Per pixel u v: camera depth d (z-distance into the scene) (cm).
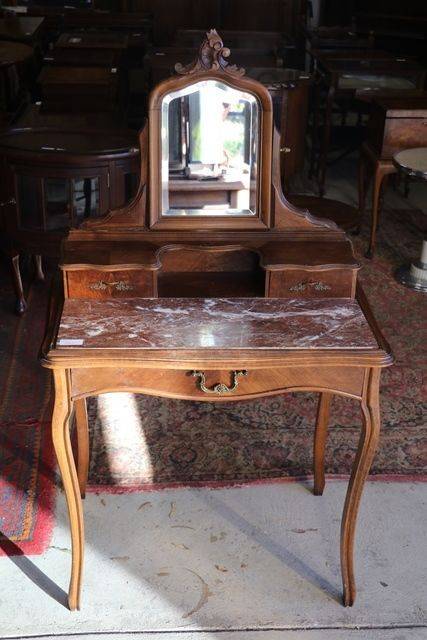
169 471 302
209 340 216
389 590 251
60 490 290
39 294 441
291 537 272
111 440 319
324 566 260
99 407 341
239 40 695
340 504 288
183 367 210
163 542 268
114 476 298
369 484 297
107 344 212
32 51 569
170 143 241
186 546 266
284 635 235
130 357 208
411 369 378
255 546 267
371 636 235
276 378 218
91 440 318
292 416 339
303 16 803
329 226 253
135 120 598
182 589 250
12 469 301
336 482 299
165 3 869
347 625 239
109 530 272
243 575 255
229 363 210
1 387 355
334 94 590
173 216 249
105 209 377
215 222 251
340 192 631
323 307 238
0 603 244
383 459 312
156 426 329
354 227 485
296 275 239
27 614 240
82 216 393
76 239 250
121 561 259
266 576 255
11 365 372
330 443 321
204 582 252
